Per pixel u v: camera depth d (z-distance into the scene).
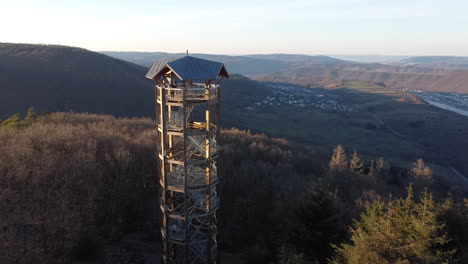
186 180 21.38
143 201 38.06
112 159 39.44
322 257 30.12
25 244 23.25
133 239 30.77
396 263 19.22
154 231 32.50
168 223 22.91
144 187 39.56
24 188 28.33
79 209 29.53
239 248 33.59
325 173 63.03
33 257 22.73
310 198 31.73
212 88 21.38
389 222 21.05
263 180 46.47
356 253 21.25
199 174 23.80
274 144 76.69
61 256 24.25
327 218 30.25
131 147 45.91
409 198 21.95
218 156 23.12
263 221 37.28
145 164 41.94
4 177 28.16
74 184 31.16
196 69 20.16
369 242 20.92
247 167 49.88
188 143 25.59
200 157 23.70
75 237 26.02
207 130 21.39
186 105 20.86
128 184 37.31
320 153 99.38
